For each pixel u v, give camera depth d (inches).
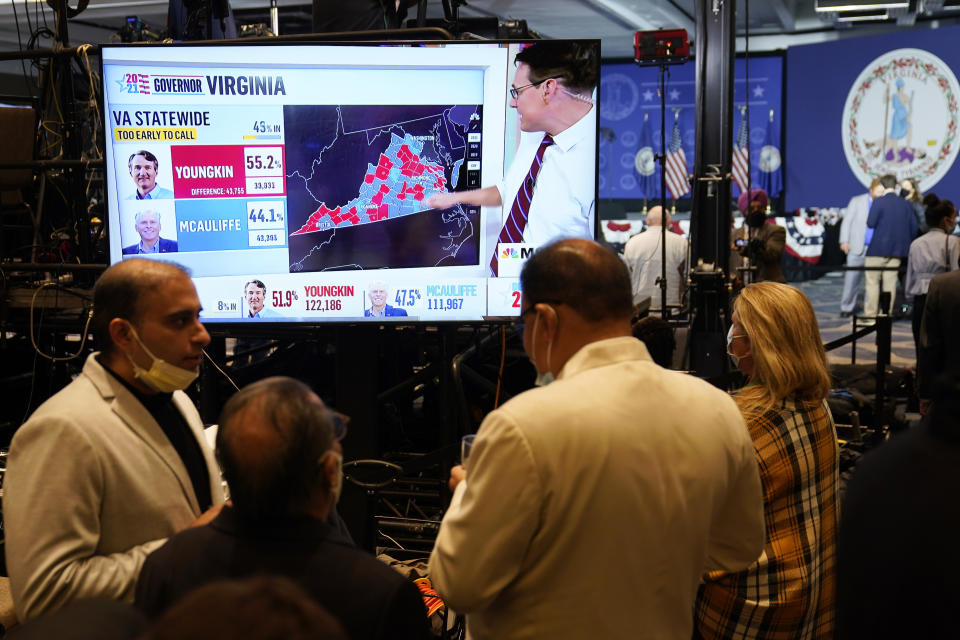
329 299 120.3
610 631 54.2
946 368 45.7
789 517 76.0
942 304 159.8
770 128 544.7
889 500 43.7
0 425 165.3
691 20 487.8
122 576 60.7
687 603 58.2
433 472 167.2
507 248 119.4
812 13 514.3
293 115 116.7
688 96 546.0
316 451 49.9
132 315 65.2
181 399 73.9
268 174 117.6
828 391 78.0
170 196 117.3
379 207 118.7
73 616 34.1
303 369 191.6
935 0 440.8
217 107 116.2
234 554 49.3
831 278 541.3
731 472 60.2
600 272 58.3
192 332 67.1
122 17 426.0
